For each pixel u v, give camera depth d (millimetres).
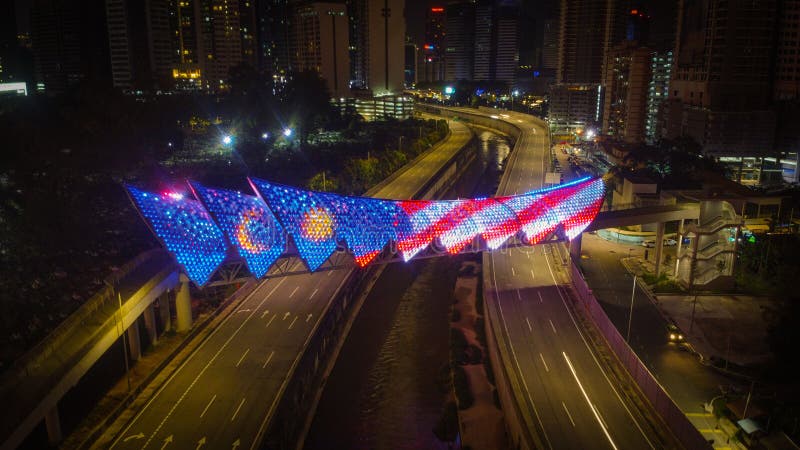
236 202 83625
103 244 126312
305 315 100000
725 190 144125
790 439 68438
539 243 109125
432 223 95500
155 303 108312
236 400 75875
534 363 86875
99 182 174000
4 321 89750
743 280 116375
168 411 73625
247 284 112688
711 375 85812
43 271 109312
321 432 81312
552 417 73875
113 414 72625
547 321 100562
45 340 71188
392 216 92250
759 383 82688
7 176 160625
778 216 133500
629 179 155250
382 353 101938
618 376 83312
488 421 81062
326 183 179500
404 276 135500
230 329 95312
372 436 81125
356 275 121250
